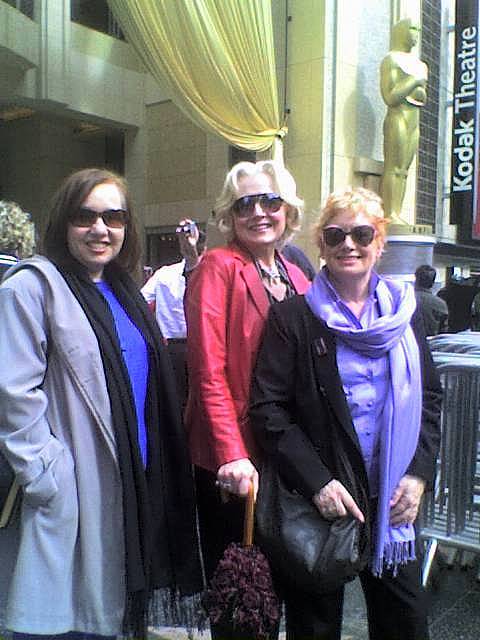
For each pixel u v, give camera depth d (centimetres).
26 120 1218
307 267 320
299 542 176
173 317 406
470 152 1139
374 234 191
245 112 791
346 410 181
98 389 174
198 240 407
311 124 905
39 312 173
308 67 905
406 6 1010
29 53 927
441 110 1209
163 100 1112
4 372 165
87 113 1058
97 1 1079
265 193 206
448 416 280
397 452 183
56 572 168
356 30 943
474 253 1272
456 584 307
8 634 175
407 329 192
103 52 1073
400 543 188
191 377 200
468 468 284
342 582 178
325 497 176
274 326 190
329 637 193
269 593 170
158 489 190
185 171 1091
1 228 259
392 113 959
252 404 188
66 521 169
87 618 173
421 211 1181
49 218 189
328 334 185
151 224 1138
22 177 1239
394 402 182
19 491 172
